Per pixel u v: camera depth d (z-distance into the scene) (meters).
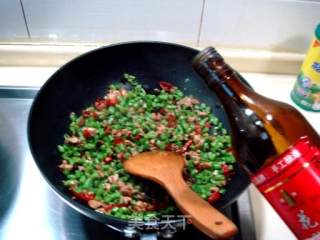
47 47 0.82
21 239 0.59
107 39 0.81
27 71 0.83
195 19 0.78
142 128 0.69
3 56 0.82
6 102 0.78
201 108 0.74
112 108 0.73
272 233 0.60
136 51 0.74
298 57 0.82
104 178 0.62
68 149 0.66
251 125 0.49
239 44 0.82
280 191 0.44
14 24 0.79
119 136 0.68
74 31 0.80
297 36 0.80
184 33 0.80
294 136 0.48
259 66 0.83
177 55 0.74
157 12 0.77
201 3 0.75
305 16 0.77
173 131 0.69
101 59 0.74
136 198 0.60
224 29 0.79
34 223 0.61
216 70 0.47
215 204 0.55
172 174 0.55
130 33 0.80
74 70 0.72
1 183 0.66
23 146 0.72
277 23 0.78
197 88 0.76
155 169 0.56
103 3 0.75
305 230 0.43
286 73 0.84
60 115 0.70
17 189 0.65
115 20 0.78
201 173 0.62
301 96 0.75
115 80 0.77
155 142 0.67
